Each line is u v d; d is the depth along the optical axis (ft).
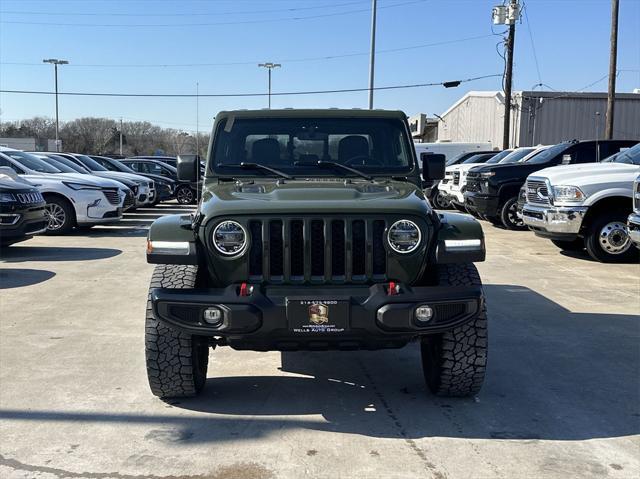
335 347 12.91
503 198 46.16
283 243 12.57
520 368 16.57
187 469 11.15
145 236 43.32
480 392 14.90
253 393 14.83
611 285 27.17
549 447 12.03
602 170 32.91
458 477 10.89
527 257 34.65
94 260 33.06
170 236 12.93
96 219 43.80
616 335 19.63
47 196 43.34
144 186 61.05
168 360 13.32
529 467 11.23
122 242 40.19
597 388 15.15
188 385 13.70
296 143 16.81
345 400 14.44
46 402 14.08
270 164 16.63
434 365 14.28
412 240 12.78
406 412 13.73
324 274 12.66
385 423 13.15
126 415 13.46
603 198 31.86
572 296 25.03
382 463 11.39
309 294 12.35
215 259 12.75
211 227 12.74
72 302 23.58
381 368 16.80
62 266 31.19
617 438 12.44
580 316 21.94
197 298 12.27
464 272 13.34
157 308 12.50
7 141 192.85
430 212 13.17
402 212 12.78
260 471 11.09
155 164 78.28
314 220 12.67
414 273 12.94
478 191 48.24
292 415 13.55
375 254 12.85
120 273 29.43
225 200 13.43
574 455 11.69
